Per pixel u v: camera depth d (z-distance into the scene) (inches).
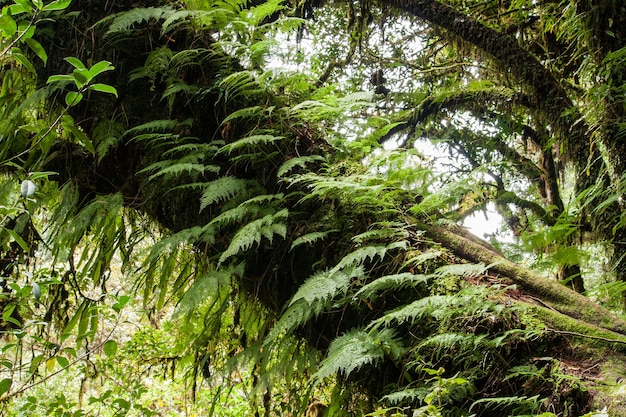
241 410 228.4
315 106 101.7
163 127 98.1
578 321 72.6
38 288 79.9
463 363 71.9
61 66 107.2
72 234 106.3
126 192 109.2
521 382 67.2
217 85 100.5
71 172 107.8
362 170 98.0
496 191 244.7
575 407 61.4
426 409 60.9
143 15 98.7
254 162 99.6
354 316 84.8
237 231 97.0
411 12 197.9
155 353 155.8
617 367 64.5
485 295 72.9
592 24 142.6
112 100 105.6
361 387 86.4
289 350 93.7
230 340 118.9
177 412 247.0
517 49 189.6
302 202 94.6
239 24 110.3
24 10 70.4
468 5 255.1
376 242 87.0
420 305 71.9
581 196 145.8
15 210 78.7
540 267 123.7
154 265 111.3
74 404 119.3
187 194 102.3
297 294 76.4
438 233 88.0
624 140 139.9
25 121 114.8
